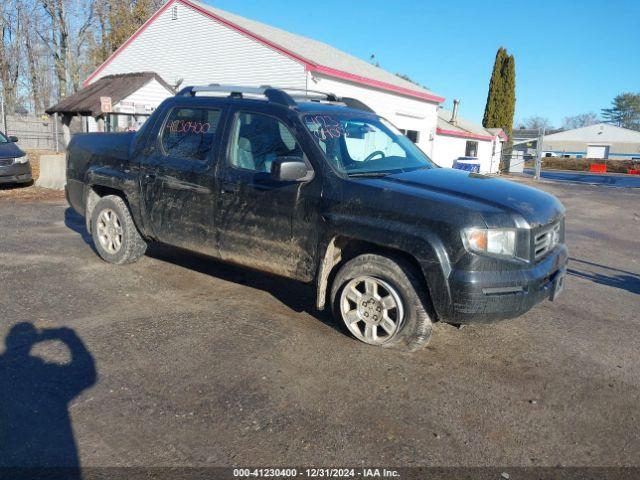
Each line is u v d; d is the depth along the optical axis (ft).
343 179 13.78
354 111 17.25
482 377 12.67
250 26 66.08
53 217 29.86
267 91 15.93
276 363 12.81
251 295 17.51
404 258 13.23
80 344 13.34
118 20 112.37
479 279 11.99
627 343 15.25
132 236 19.31
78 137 21.49
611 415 11.25
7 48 119.24
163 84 67.67
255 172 15.23
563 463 9.57
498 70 136.56
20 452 9.19
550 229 13.66
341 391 11.69
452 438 10.18
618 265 26.30
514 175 120.06
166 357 12.86
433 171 15.60
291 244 14.60
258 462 9.23
